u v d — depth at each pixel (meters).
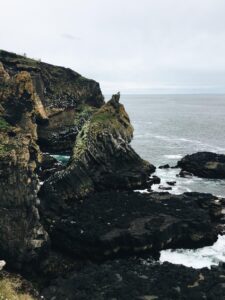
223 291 36.06
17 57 106.06
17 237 41.72
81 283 37.44
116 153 73.50
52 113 103.69
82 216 51.12
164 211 52.88
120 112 89.44
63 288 36.84
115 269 40.59
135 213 52.22
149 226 47.31
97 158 69.69
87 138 71.31
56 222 48.03
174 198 59.06
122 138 78.69
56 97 110.81
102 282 37.59
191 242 48.03
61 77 115.31
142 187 68.62
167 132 146.50
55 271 42.22
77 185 62.16
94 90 122.19
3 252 41.38
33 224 43.44
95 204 56.53
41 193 53.56
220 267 41.47
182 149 109.62
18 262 41.22
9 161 43.44
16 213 42.59
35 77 99.81
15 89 71.00
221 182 74.12
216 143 121.69
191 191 67.94
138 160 76.31
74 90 115.88
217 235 50.09
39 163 65.19
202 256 46.00
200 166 78.31
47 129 97.62
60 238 45.91
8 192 42.81
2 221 41.75
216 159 81.81
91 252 44.38
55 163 79.38
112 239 44.25
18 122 69.62
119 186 66.44
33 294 35.78
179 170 82.31
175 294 35.25
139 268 40.81
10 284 36.22
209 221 50.34
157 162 92.19
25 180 44.22
